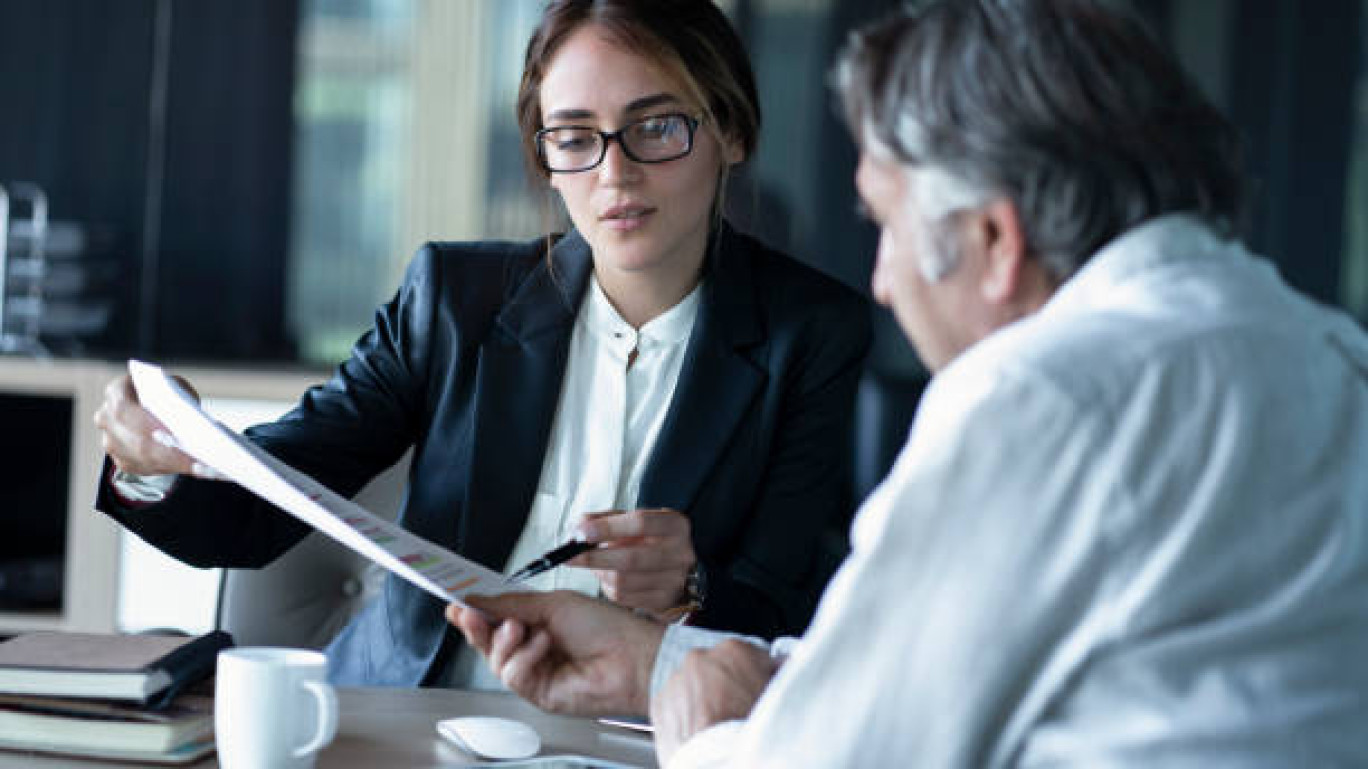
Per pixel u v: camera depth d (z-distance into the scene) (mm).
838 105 1038
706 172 1601
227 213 3904
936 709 870
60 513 3469
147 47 3854
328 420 1644
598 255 1634
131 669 1128
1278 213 4105
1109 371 879
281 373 3084
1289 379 896
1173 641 854
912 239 989
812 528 1692
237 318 3916
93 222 3848
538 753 1212
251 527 1589
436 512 1646
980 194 943
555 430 1663
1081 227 941
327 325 3969
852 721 883
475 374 1662
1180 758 845
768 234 4004
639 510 1440
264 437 1597
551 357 1661
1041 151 928
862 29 1024
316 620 1940
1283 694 852
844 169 4004
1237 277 945
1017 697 875
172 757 1106
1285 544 870
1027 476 867
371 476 1700
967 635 865
